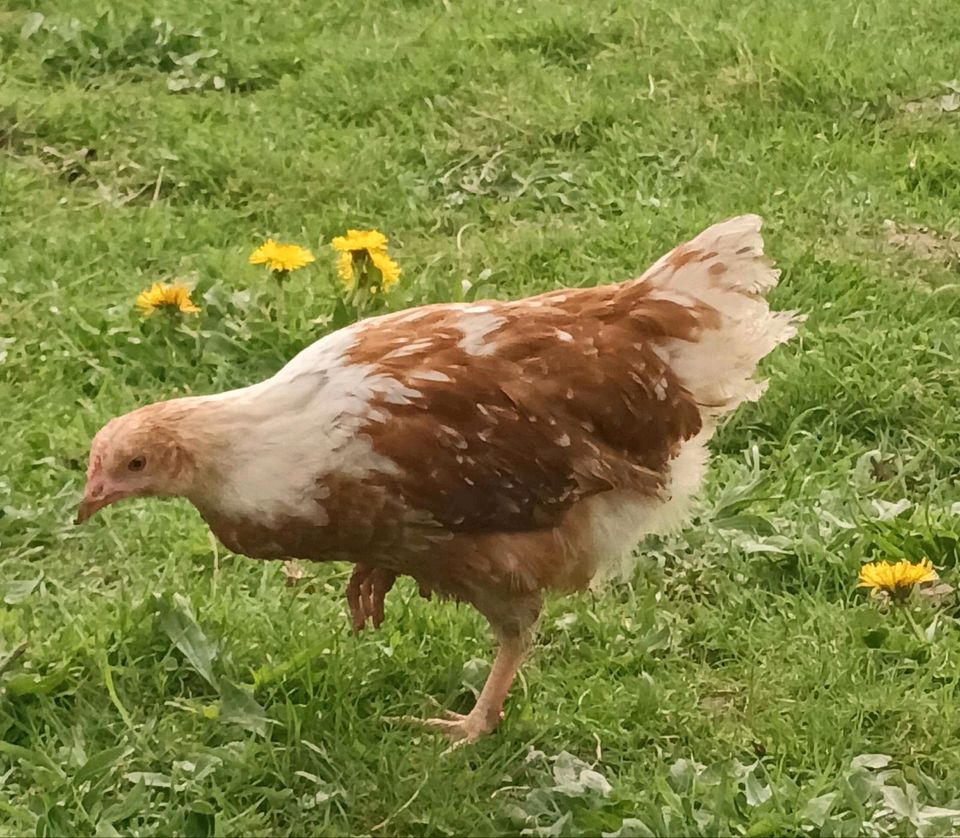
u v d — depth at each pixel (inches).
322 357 58.2
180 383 70.1
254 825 57.7
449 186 81.0
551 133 83.7
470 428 57.9
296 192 80.0
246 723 59.6
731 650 62.5
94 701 60.2
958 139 84.4
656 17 92.5
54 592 63.6
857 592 64.1
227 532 58.2
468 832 57.9
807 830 57.3
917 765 59.5
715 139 83.6
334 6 94.7
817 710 60.4
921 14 95.0
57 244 76.0
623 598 64.2
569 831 57.6
